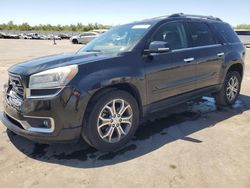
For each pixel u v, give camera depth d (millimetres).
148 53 4055
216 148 3869
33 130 3445
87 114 3502
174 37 4602
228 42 5668
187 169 3316
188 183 3033
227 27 5895
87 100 3412
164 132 4484
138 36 4223
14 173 3279
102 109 3580
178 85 4551
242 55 5949
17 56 16891
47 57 4133
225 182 3047
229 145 3967
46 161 3559
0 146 3967
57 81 3332
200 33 5109
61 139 3418
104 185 3020
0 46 27000
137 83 3891
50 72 3373
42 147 3943
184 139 4191
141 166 3402
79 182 3086
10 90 3832
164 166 3393
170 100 4504
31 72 3449
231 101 5934
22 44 31109
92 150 3852
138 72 3896
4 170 3346
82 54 4102
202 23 5254
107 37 4766
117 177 3170
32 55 17578
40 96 3357
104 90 3617
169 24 4590
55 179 3150
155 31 4316
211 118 5156
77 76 3377
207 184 3012
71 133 3410
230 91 5855
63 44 31797
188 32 4867
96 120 3545
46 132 3389
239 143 4035
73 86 3328
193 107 5848
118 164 3461
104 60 3660
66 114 3332
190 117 5219
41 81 3371
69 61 3613
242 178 3121
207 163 3449
